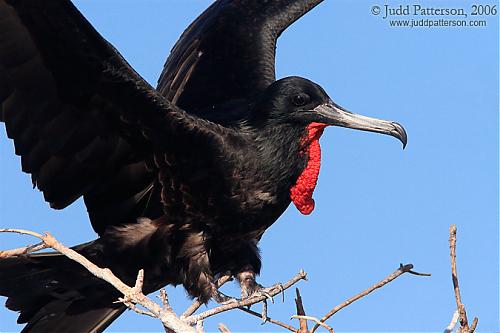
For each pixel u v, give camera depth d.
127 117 11.98
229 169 12.41
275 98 12.75
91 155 12.23
